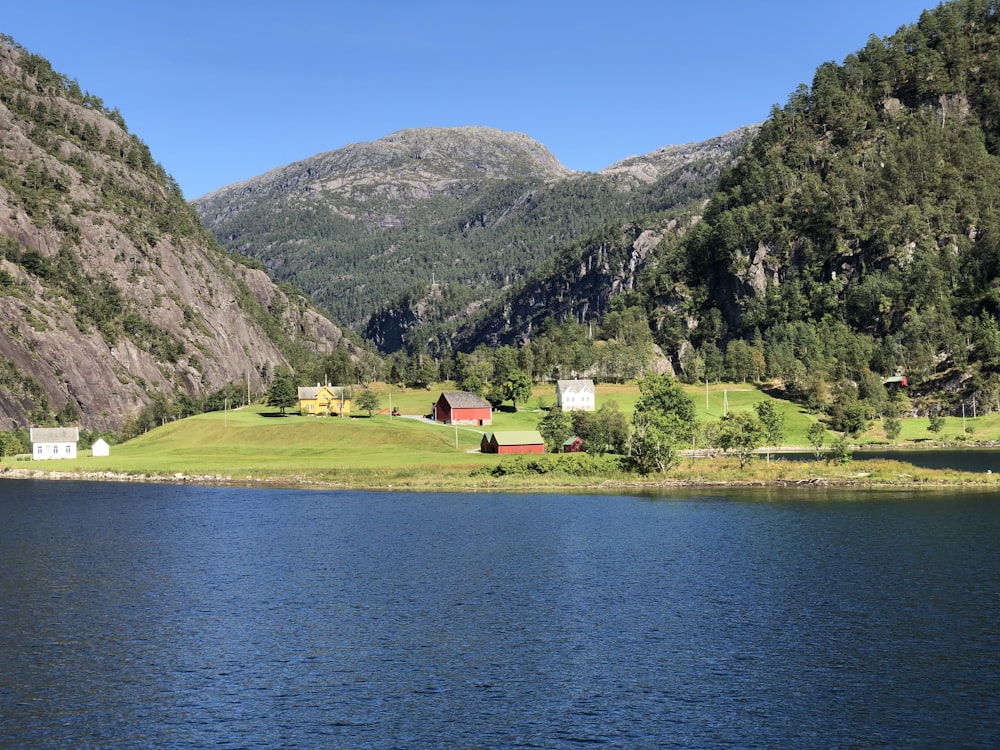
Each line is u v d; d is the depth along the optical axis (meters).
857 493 140.62
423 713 53.22
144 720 52.56
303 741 49.59
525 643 65.69
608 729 50.78
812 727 50.62
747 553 95.50
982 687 55.91
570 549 99.12
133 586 84.00
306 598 78.88
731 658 61.84
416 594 79.88
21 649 65.25
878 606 73.56
